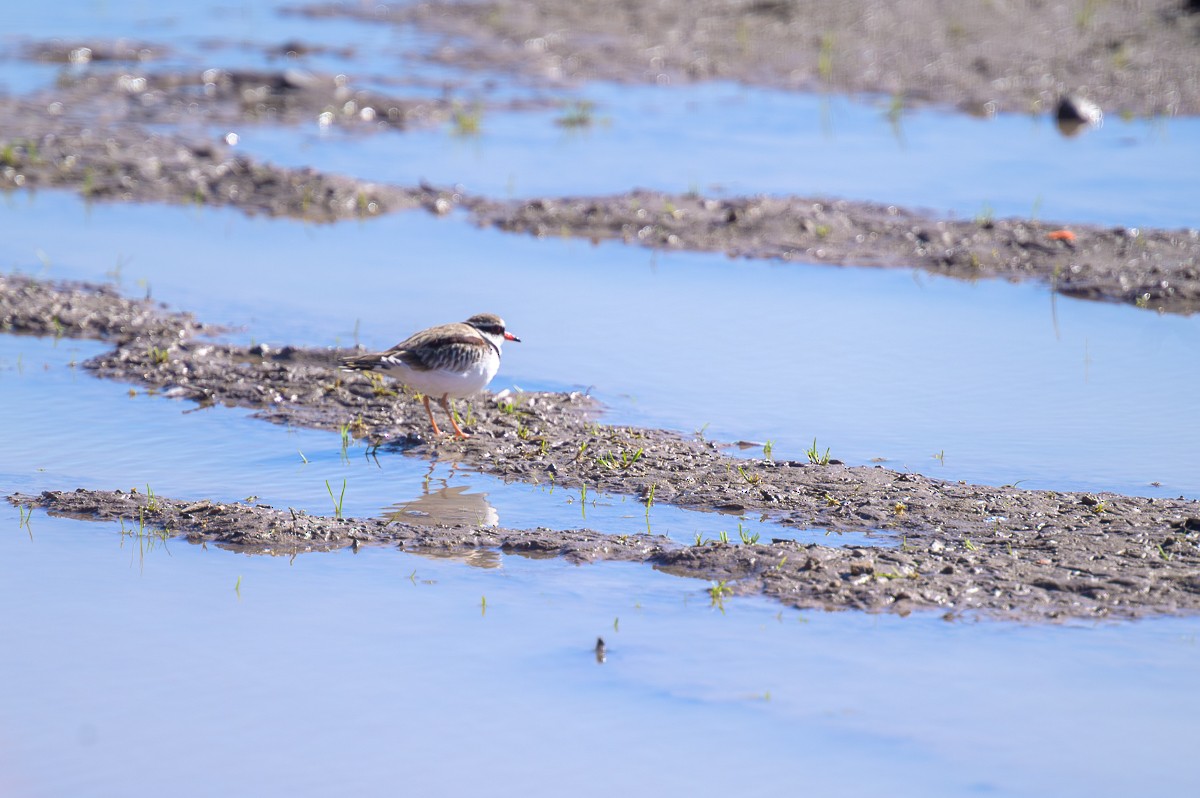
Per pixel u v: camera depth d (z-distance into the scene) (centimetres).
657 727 934
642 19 4034
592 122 3108
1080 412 1584
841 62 3572
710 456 1441
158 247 2253
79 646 1043
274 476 1403
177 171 2630
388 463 1438
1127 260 2166
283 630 1071
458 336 1465
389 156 2842
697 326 1903
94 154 2722
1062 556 1178
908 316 1956
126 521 1273
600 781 875
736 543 1215
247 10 4347
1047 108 3178
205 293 2025
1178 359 1769
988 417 1566
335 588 1147
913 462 1434
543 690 982
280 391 1638
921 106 3225
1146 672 995
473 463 1438
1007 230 2306
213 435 1512
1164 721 934
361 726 937
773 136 2992
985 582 1130
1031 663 1009
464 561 1202
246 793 862
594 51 3747
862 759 895
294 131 3025
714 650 1036
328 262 2194
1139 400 1622
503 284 2089
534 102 3291
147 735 923
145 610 1103
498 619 1091
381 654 1034
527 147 2916
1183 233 2275
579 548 1215
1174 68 3462
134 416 1564
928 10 4031
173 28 4038
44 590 1135
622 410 1593
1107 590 1114
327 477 1402
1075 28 3819
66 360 1742
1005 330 1894
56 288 2008
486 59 3672
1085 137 2969
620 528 1269
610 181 2648
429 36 3956
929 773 878
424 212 2489
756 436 1512
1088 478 1387
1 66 3434
